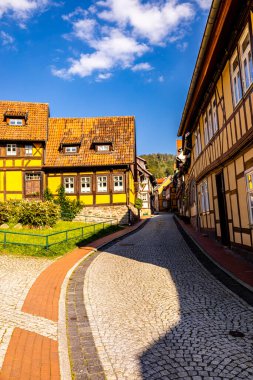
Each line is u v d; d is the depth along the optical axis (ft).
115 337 15.70
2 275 28.78
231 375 11.63
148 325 17.04
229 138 34.65
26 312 19.30
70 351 14.28
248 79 28.14
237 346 13.97
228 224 38.52
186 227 77.00
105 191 87.20
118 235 65.05
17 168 85.92
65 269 32.48
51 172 88.22
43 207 61.52
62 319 18.21
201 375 11.73
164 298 21.76
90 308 20.40
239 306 19.31
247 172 29.91
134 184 110.52
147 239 58.44
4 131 86.33
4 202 65.36
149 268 32.07
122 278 28.32
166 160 479.00
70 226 68.13
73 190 87.71
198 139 56.85
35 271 31.19
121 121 96.68
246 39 27.78
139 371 12.28
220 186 43.47
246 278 25.46
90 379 11.85
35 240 48.21
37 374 12.03
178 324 16.94
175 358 13.16
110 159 86.89
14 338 15.31
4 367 12.48
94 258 39.75
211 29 28.40
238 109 30.89
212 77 39.68
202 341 14.66
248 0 25.03
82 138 92.89
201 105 49.32
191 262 34.04
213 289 23.32
